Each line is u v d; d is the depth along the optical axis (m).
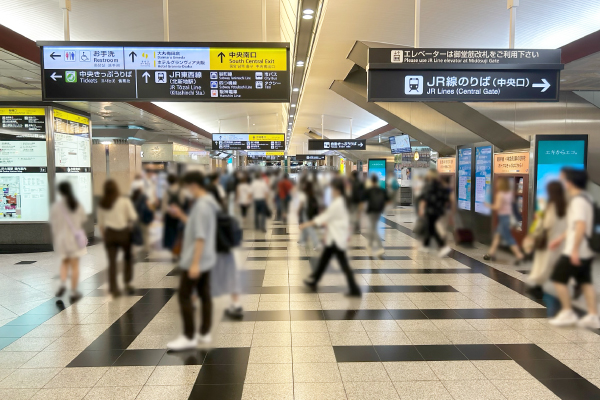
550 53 4.53
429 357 3.22
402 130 11.58
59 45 4.45
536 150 6.29
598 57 6.14
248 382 2.85
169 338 3.59
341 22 6.06
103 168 14.41
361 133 25.33
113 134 14.48
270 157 33.62
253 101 4.70
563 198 3.49
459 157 9.13
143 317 4.09
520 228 6.65
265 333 3.68
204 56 4.62
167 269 5.77
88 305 4.45
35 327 3.86
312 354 3.28
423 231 7.07
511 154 6.99
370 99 4.46
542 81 4.53
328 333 3.69
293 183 11.13
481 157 8.20
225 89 4.66
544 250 4.21
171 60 4.59
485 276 5.62
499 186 6.38
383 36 6.58
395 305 4.44
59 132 8.07
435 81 4.50
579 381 2.85
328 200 5.40
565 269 3.56
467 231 8.02
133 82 4.56
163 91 4.60
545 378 2.89
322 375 2.94
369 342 3.50
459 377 2.91
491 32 6.33
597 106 8.38
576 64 6.53
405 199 17.56
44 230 7.78
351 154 24.31
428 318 4.05
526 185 6.51
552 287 4.62
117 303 4.50
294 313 4.18
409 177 17.59
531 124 8.08
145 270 5.73
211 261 3.27
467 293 4.86
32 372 3.00
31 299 4.70
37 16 5.95
